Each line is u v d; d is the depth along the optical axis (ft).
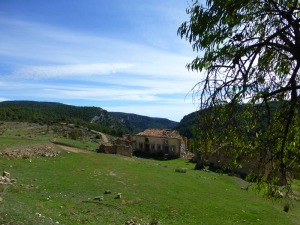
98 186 114.73
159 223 82.84
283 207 115.65
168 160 289.33
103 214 84.53
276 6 20.89
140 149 341.41
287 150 23.22
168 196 111.24
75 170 140.56
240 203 116.67
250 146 23.53
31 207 78.79
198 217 94.38
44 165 143.84
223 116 22.43
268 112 22.84
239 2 21.03
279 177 23.49
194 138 23.39
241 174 179.11
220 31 21.83
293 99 21.53
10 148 161.58
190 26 22.57
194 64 22.59
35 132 293.23
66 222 71.51
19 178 114.83
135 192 110.83
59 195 98.58
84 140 303.68
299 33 20.04
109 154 225.15
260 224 94.94
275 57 23.72
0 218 52.54
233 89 21.94
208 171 193.57
